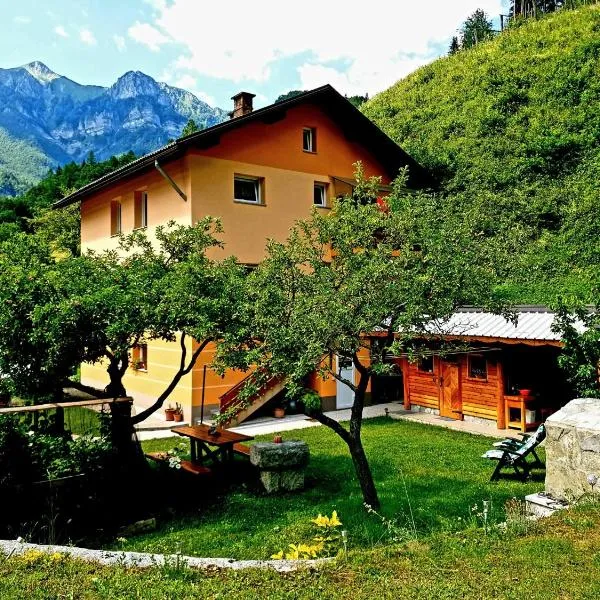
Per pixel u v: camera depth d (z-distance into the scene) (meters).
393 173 20.81
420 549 4.63
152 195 17.44
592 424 6.10
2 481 7.24
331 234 9.25
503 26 59.62
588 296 9.94
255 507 8.92
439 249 8.31
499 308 8.98
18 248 9.59
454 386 15.80
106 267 9.87
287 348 7.78
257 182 17.45
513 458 9.87
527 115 32.28
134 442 8.65
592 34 37.59
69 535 7.46
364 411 17.44
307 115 18.34
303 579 4.14
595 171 25.19
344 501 8.97
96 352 8.70
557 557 4.40
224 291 8.98
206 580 4.17
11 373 8.23
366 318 7.96
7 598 3.91
